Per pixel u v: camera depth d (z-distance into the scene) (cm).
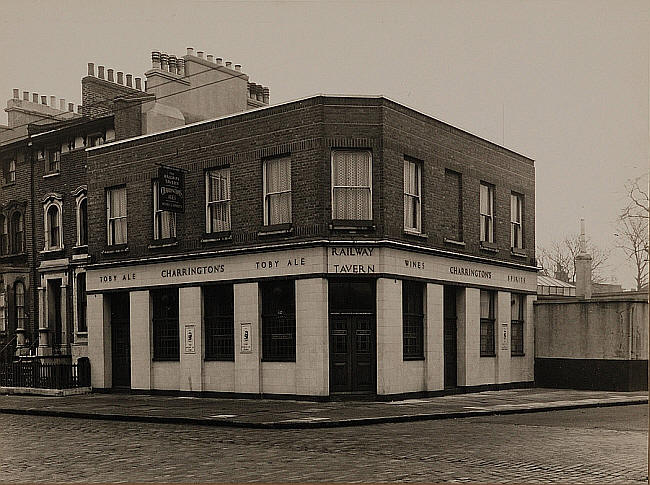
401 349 2316
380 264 2262
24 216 3359
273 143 2380
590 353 2889
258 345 2367
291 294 2336
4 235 3450
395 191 2344
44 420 2011
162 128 3055
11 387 2827
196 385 2517
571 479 1074
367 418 1794
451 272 2586
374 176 2297
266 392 2356
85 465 1239
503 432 1614
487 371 2778
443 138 2600
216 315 2520
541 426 1730
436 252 2484
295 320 2303
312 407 2084
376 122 2303
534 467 1171
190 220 2578
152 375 2664
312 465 1194
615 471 1138
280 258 2327
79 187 3114
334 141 2283
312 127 2297
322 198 2266
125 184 2798
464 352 2650
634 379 2791
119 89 3506
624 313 2811
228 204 2508
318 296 2238
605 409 2206
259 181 2406
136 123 3017
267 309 2381
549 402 2284
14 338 3241
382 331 2258
